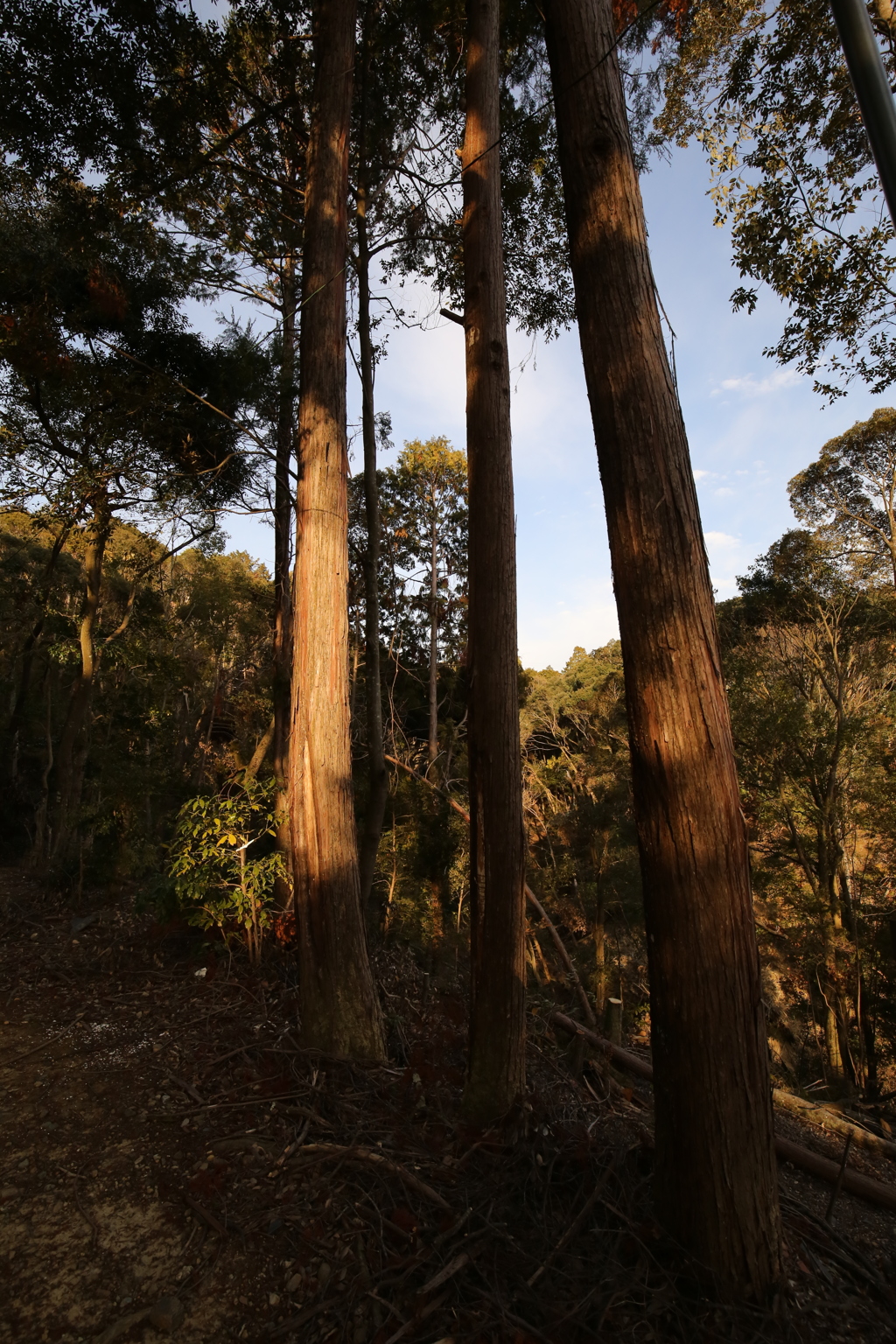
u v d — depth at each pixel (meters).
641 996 12.30
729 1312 2.10
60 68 5.92
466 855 10.27
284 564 8.20
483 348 3.85
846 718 12.72
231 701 16.61
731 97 6.48
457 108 6.98
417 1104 3.51
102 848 8.02
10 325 7.01
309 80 7.06
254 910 5.04
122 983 5.00
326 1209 2.65
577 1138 3.11
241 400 7.80
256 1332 2.15
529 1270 2.32
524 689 22.88
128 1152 3.01
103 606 12.70
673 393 2.57
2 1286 2.28
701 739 2.30
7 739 14.26
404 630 16.56
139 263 7.64
